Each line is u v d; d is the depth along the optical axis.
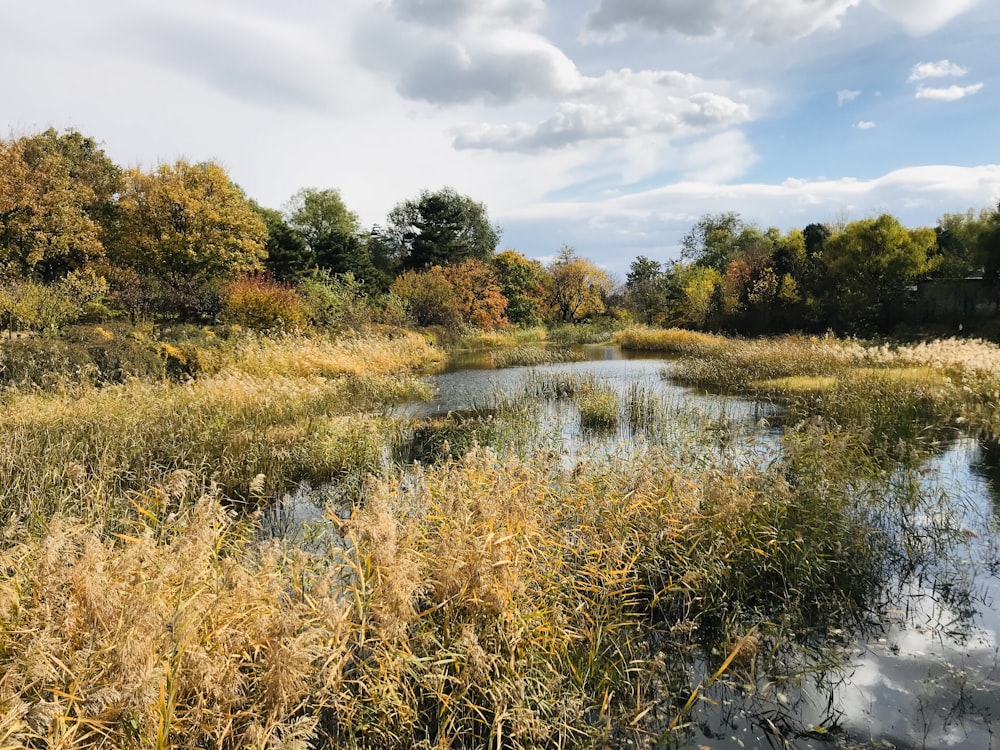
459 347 29.12
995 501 5.96
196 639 2.52
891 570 4.63
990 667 3.47
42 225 21.30
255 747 2.24
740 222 59.19
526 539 3.60
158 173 23.34
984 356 11.57
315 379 12.45
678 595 4.02
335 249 36.38
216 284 21.92
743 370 15.64
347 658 2.75
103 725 2.13
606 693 3.07
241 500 6.20
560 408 12.20
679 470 5.01
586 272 46.38
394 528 3.14
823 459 5.38
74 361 10.62
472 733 2.86
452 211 45.22
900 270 25.27
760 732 3.00
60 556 2.86
